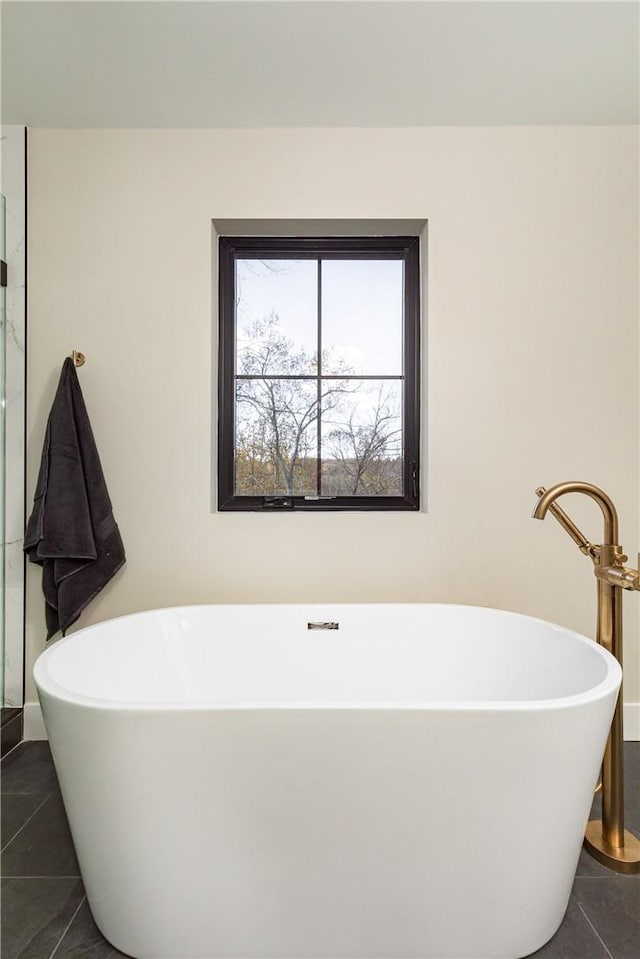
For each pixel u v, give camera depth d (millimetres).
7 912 1271
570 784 1119
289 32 1613
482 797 1084
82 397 2029
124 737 1074
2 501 2057
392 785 1080
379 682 1846
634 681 2115
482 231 2096
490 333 2096
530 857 1116
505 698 1692
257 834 1096
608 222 2100
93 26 1590
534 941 1155
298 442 2301
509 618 1760
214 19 1566
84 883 1201
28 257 2082
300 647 1859
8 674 2074
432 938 1127
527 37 1634
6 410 2070
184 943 1131
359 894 1112
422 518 2100
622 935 1203
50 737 1167
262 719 1066
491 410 2100
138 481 2086
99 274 2086
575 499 2105
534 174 2096
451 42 1653
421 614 1856
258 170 2094
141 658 1736
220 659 1836
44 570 2004
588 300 2100
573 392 2100
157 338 2088
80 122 2053
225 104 1953
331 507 2254
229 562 2096
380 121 2057
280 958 1128
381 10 1536
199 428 2096
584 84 1852
